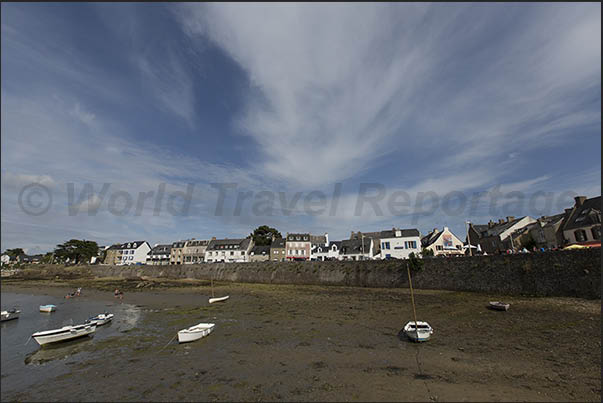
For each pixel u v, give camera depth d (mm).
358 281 38562
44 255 119562
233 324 22078
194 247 82812
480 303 24047
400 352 15016
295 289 39688
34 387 13336
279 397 10727
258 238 80875
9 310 32531
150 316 26969
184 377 12984
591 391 10180
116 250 96125
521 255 25938
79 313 31422
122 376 13586
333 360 14203
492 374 11938
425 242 58844
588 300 20969
